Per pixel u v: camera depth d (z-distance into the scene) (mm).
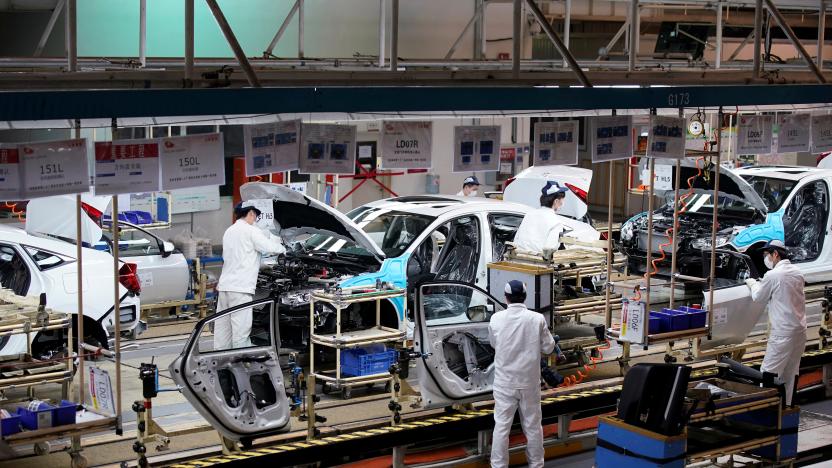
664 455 7926
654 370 8195
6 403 8734
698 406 8422
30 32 14242
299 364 10656
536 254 10430
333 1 16375
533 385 8539
